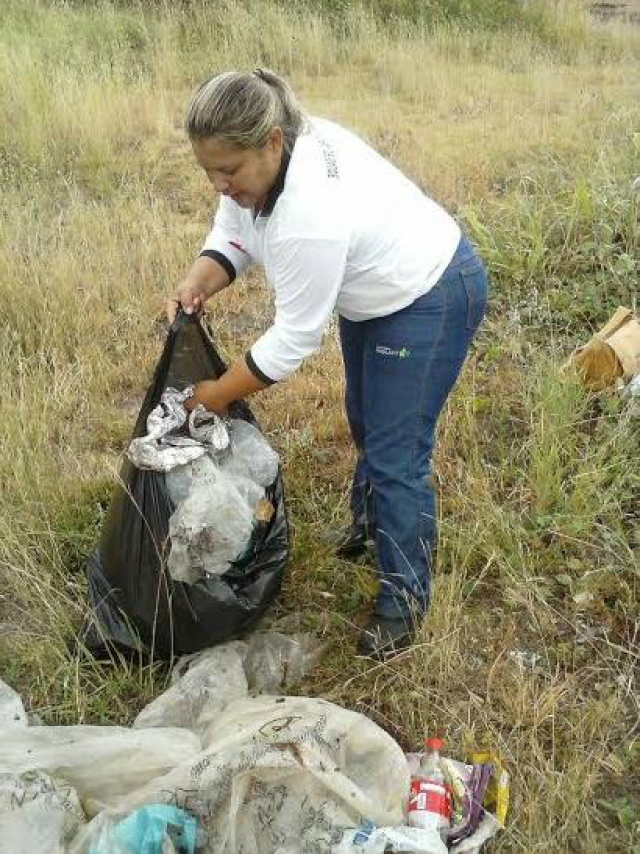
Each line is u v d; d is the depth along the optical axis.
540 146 7.44
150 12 10.81
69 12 10.32
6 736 2.69
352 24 10.80
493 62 10.56
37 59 8.46
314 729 2.61
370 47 10.30
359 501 3.46
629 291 4.96
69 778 2.59
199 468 2.88
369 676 3.09
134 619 3.03
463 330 2.83
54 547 3.41
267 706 2.78
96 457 4.04
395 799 2.57
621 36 11.94
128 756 2.61
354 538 3.52
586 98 8.87
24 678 3.09
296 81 9.54
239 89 2.31
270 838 2.45
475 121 8.23
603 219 5.34
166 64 9.18
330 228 2.45
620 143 7.23
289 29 10.17
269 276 2.66
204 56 9.78
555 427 3.91
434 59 10.32
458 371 2.91
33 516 3.55
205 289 3.02
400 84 9.39
